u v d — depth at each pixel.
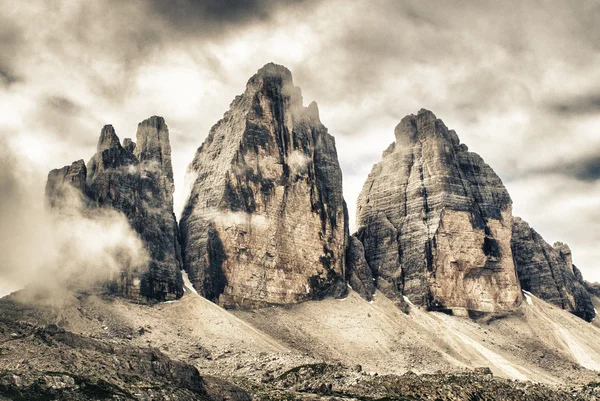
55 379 197.25
